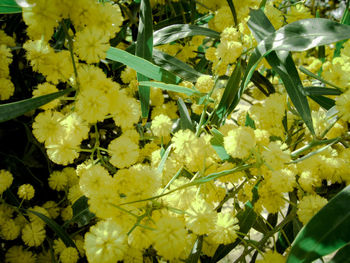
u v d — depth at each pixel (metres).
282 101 0.14
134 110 0.12
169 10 0.26
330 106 0.16
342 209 0.10
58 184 0.20
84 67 0.11
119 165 0.11
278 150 0.11
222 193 0.14
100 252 0.09
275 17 0.16
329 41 0.12
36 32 0.10
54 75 0.11
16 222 0.17
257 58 0.14
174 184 0.12
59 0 0.09
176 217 0.11
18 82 0.20
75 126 0.11
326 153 0.14
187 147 0.12
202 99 0.16
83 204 0.17
